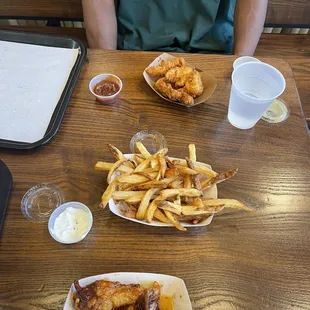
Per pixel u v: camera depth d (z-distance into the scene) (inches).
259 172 38.7
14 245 32.3
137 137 40.8
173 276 29.7
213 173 34.3
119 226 33.8
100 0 54.7
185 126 42.3
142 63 48.1
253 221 34.9
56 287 30.3
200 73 45.6
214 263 32.1
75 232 32.8
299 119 43.9
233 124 42.8
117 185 33.5
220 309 29.7
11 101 43.8
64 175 37.3
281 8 63.6
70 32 67.9
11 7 62.7
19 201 35.1
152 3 57.5
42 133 41.0
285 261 32.5
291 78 48.1
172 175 33.3
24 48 49.6
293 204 36.5
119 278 29.3
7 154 38.8
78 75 45.5
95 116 42.4
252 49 57.8
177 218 32.4
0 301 29.4
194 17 58.7
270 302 30.3
